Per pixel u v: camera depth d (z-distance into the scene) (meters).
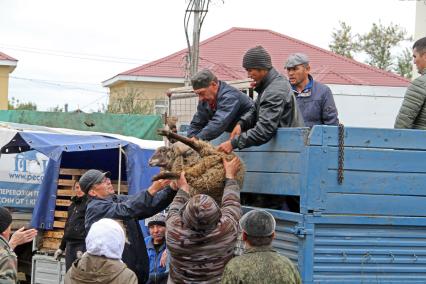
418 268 4.79
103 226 4.58
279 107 5.18
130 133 17.86
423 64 5.61
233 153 5.30
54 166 10.41
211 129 5.55
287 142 4.93
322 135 4.63
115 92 38.81
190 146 5.10
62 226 10.61
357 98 14.05
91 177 6.04
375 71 34.22
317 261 4.59
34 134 10.20
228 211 4.68
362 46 50.84
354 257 4.66
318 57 35.31
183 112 10.70
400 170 4.77
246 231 4.25
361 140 4.70
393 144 4.76
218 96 5.66
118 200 6.21
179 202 4.84
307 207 4.59
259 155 5.35
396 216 4.75
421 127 5.43
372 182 4.71
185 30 18.12
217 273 4.59
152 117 17.94
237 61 34.56
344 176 4.66
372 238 4.71
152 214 5.61
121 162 10.98
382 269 4.71
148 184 10.80
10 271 4.90
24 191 12.00
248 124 5.57
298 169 4.75
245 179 5.54
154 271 6.96
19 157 11.99
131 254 5.86
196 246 4.54
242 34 36.62
